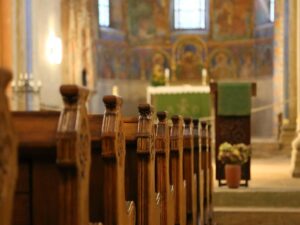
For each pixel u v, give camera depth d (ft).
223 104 28.84
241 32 58.80
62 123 7.22
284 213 26.25
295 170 33.55
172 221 16.40
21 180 7.93
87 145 7.73
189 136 20.29
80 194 7.30
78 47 47.26
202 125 25.82
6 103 5.32
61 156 7.15
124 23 59.26
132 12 59.88
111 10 58.34
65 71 44.60
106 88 56.54
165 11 60.34
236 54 58.90
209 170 27.22
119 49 58.29
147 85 59.57
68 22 45.01
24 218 7.93
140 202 12.14
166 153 14.80
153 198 12.65
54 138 7.53
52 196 7.89
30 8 32.94
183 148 20.07
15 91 32.32
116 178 9.48
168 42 59.93
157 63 59.82
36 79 33.32
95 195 10.31
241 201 27.55
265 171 37.22
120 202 9.77
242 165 28.91
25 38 32.76
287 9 50.65
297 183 30.53
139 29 60.03
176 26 60.59
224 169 29.22
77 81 46.88
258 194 27.50
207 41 59.77
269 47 55.98
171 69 59.52
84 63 49.26
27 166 7.92
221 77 59.21
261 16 57.47
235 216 26.55
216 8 59.77
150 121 12.20
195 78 59.41
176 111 48.49
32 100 32.71
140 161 12.05
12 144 5.48
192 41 59.72
